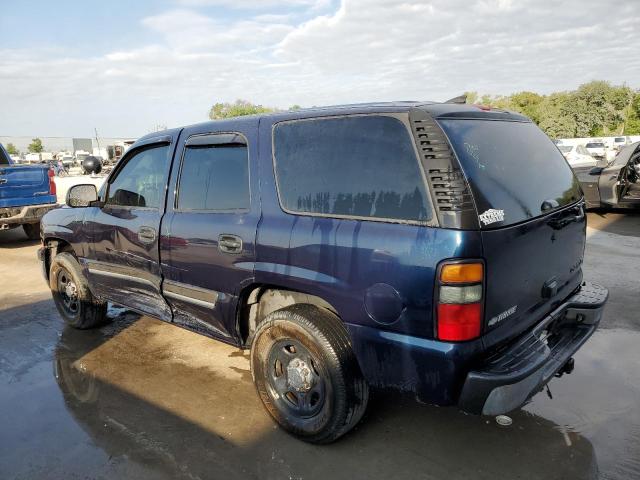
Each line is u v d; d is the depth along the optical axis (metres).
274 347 2.95
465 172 2.30
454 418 3.14
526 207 2.60
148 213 3.71
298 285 2.74
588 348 4.06
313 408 2.84
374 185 2.51
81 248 4.42
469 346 2.28
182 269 3.43
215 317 3.29
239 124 3.20
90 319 4.73
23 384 3.75
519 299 2.56
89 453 2.88
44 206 9.20
